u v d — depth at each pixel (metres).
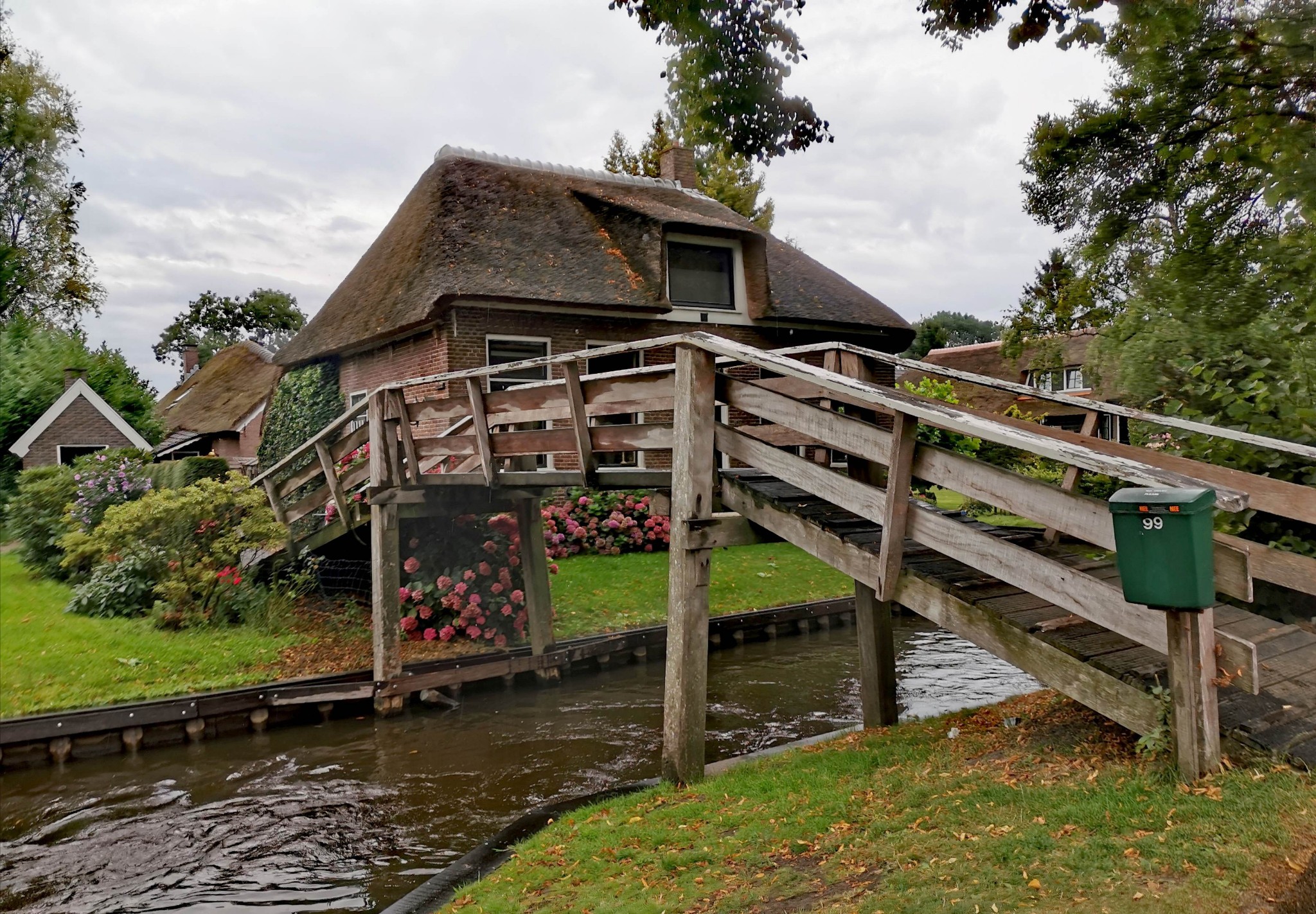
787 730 7.78
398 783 6.84
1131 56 8.11
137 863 5.51
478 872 4.45
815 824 3.90
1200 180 8.94
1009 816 3.39
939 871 3.03
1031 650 4.13
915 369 6.44
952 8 7.23
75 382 23.64
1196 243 8.49
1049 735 4.41
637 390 6.20
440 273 13.71
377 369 16.20
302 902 4.91
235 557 10.54
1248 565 3.16
